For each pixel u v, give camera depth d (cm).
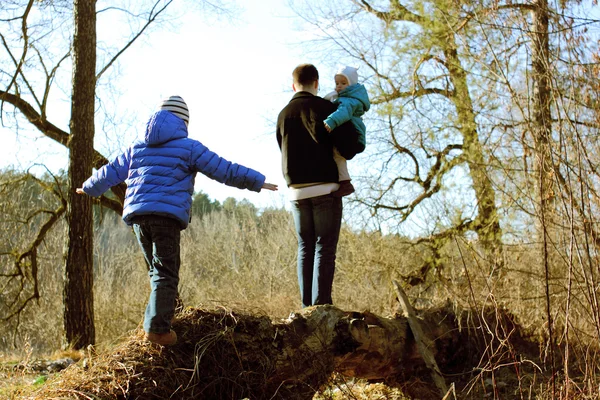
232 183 456
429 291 1280
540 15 722
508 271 799
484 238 1002
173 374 430
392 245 1373
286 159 570
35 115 1400
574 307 652
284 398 498
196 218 4041
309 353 514
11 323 1952
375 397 619
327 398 559
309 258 577
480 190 1048
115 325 2441
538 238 752
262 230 3088
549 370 648
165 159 450
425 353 603
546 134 549
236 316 483
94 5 1267
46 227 1538
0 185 1460
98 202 1458
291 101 584
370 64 1335
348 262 1441
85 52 1251
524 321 753
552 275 738
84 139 1245
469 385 637
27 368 581
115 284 2914
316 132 561
